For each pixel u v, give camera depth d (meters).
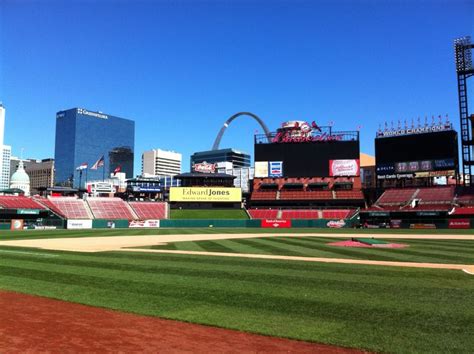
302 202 97.50
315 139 101.12
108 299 12.69
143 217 96.25
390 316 10.45
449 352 7.98
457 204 81.31
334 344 8.51
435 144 87.88
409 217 80.38
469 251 27.31
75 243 36.59
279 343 8.61
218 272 17.80
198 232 61.53
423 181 94.75
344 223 83.62
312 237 45.91
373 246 31.42
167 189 125.19
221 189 102.00
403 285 14.50
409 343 8.48
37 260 22.84
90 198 99.06
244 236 49.06
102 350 8.21
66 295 13.33
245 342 8.68
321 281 15.37
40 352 8.10
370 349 8.20
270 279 15.88
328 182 98.31
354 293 13.20
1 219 81.62
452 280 15.54
